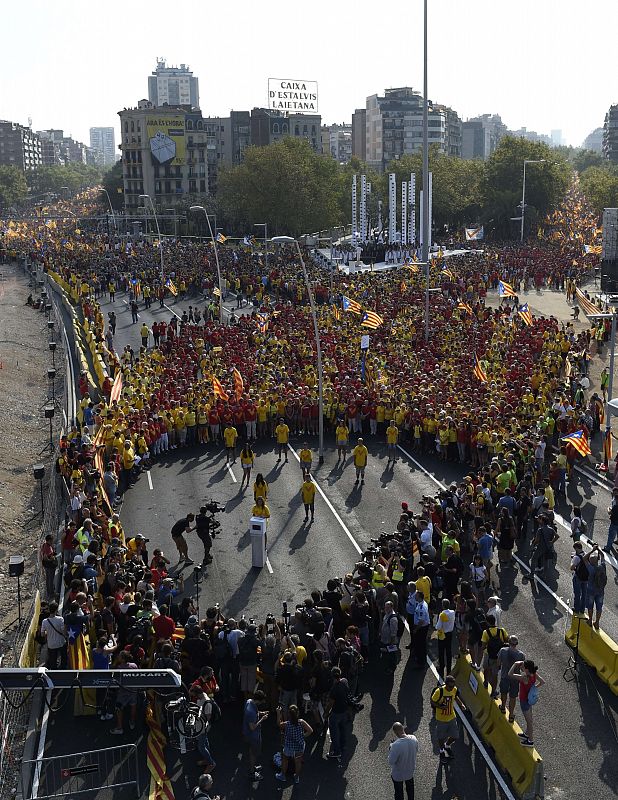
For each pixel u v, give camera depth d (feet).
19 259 377.50
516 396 131.34
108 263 306.35
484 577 76.18
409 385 135.33
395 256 326.24
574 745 57.77
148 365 160.76
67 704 63.26
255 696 55.83
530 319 182.80
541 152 455.63
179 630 66.85
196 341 177.17
